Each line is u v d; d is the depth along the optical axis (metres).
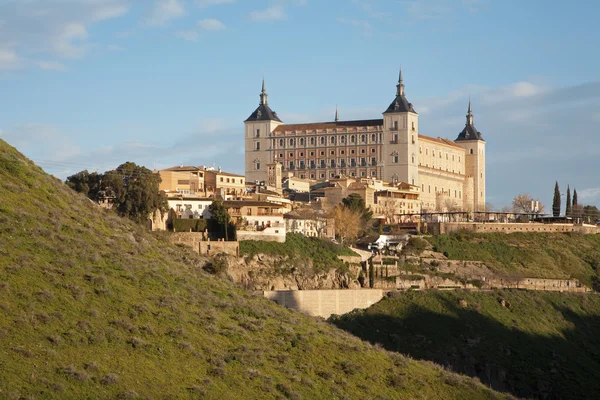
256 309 172.88
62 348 129.12
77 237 165.12
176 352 140.75
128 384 126.62
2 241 150.62
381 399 152.00
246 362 145.38
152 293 157.62
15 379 118.19
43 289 140.88
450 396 164.25
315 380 149.75
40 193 176.50
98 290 148.25
